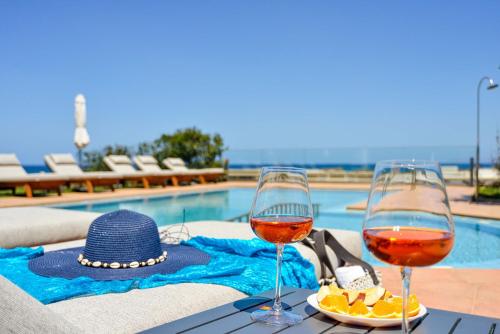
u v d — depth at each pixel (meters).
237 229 3.45
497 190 11.45
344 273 2.54
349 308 1.12
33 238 3.32
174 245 2.61
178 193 12.63
